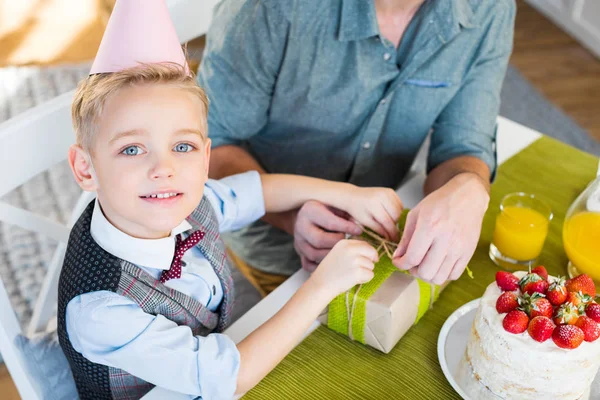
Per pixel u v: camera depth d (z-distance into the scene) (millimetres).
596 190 1077
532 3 3928
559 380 849
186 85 869
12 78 2914
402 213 1115
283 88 1301
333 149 1402
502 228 1088
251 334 925
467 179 1111
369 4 1187
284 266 1507
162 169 822
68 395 1111
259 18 1236
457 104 1345
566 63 3428
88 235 908
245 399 887
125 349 866
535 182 1302
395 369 936
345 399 889
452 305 1046
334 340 981
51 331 1110
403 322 962
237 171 1307
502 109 3076
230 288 1085
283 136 1408
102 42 875
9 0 3389
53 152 1067
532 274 900
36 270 2195
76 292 877
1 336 1051
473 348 917
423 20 1234
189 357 878
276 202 1192
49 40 3168
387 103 1318
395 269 1004
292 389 901
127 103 826
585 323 845
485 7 1282
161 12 873
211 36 1312
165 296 921
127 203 842
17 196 2432
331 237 1097
